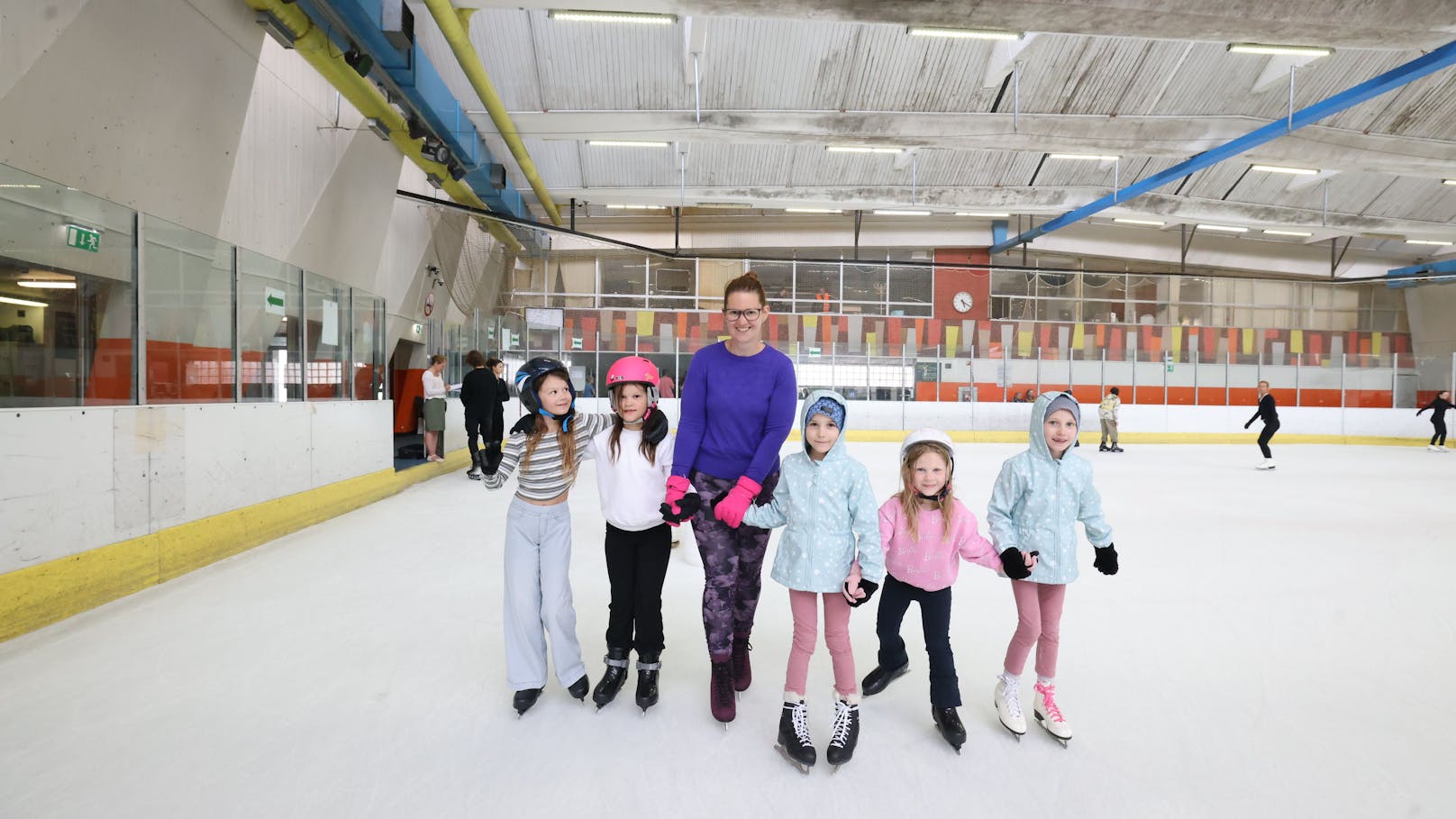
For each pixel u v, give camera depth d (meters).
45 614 3.01
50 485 3.07
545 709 2.27
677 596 3.63
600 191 14.73
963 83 11.25
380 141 7.80
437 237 11.51
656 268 18.33
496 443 2.17
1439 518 6.20
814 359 17.03
